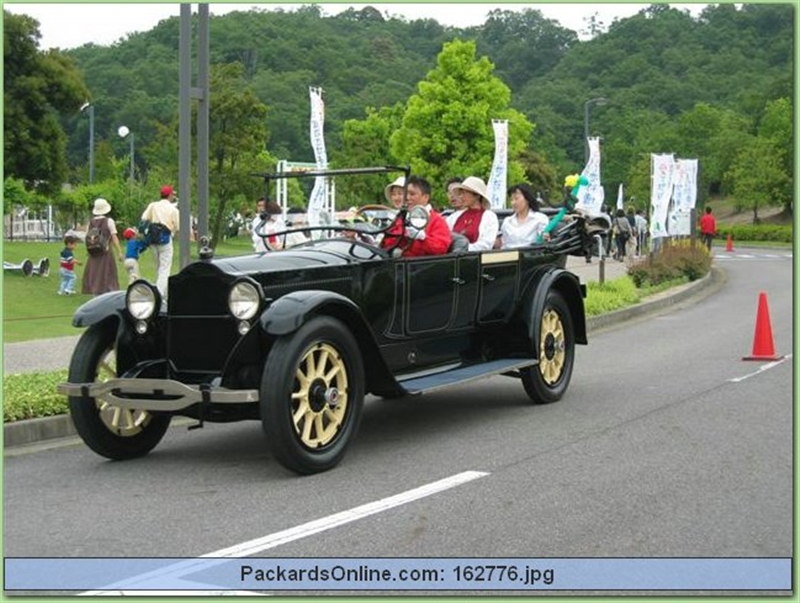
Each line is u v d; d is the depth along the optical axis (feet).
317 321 21.65
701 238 120.88
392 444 24.84
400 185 29.09
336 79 239.50
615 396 31.12
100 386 22.06
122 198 126.62
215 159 105.19
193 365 22.76
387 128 147.84
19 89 104.17
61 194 134.41
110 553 16.96
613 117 272.51
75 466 23.38
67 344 39.75
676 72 344.49
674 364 37.76
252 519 18.69
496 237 31.48
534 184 181.06
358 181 110.01
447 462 22.84
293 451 21.16
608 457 23.09
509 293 29.07
